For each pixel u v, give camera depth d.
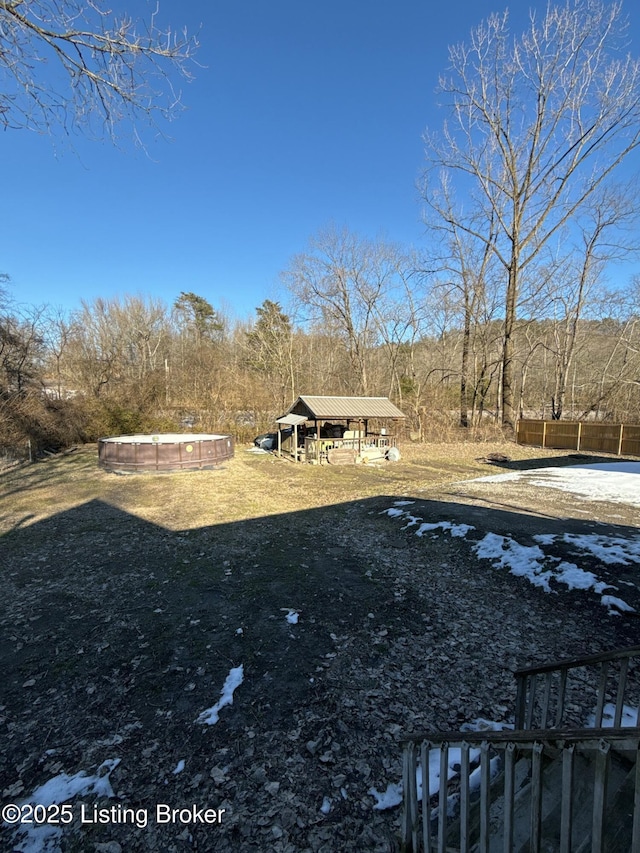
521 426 22.83
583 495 10.09
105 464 14.66
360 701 3.36
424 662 3.90
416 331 27.94
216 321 44.50
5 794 2.55
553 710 3.21
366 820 2.35
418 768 2.71
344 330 30.31
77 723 3.15
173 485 12.39
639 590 5.04
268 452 19.81
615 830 1.72
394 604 5.05
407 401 25.66
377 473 14.53
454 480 13.02
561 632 4.41
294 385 28.84
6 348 16.84
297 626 4.55
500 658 3.96
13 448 15.52
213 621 4.67
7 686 3.59
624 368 23.95
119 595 5.33
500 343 27.31
